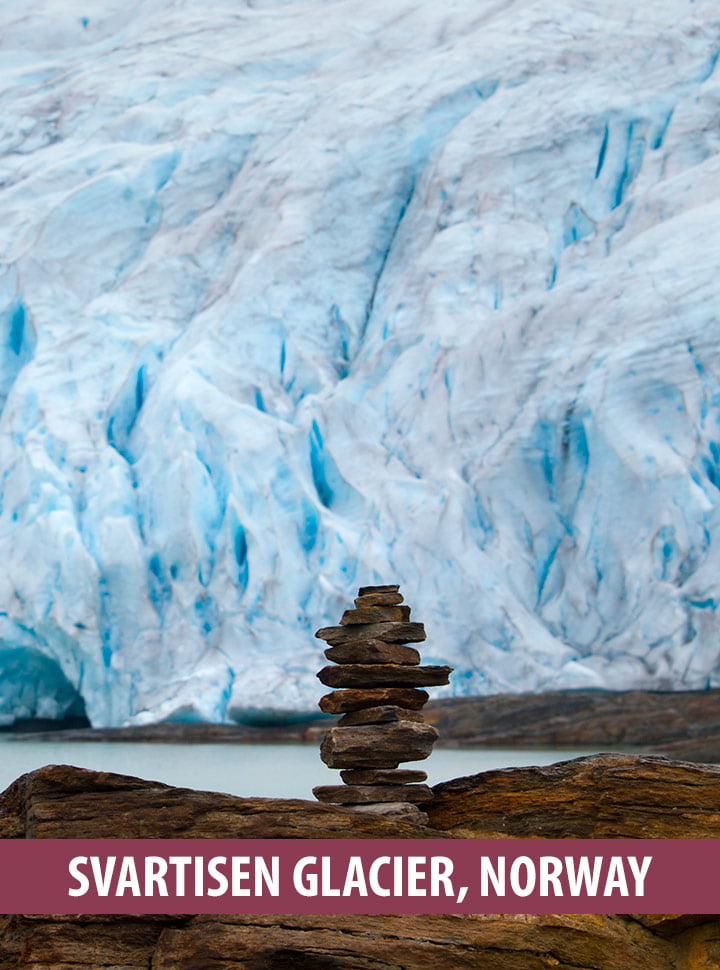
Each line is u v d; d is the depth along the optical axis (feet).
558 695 111.34
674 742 99.60
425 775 25.07
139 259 163.02
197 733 113.60
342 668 25.85
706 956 22.41
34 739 115.24
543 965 22.16
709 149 147.64
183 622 124.47
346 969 22.12
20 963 22.84
